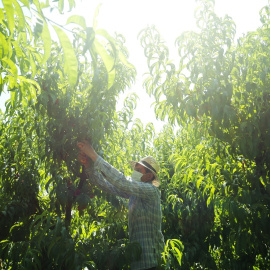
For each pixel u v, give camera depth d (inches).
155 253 97.5
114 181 94.1
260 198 127.8
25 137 118.9
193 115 123.1
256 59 125.8
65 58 29.8
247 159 135.9
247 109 124.9
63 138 99.2
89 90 106.7
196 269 184.7
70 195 106.4
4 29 41.8
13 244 94.2
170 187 182.5
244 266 157.9
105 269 100.3
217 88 121.7
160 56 119.6
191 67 123.5
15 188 119.3
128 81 117.6
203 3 122.0
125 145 150.5
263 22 132.3
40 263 86.8
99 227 119.3
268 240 130.3
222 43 123.6
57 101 100.8
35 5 29.1
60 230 89.4
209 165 131.9
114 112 122.0
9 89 48.5
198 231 181.5
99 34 29.9
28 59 47.4
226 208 127.0
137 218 99.0
